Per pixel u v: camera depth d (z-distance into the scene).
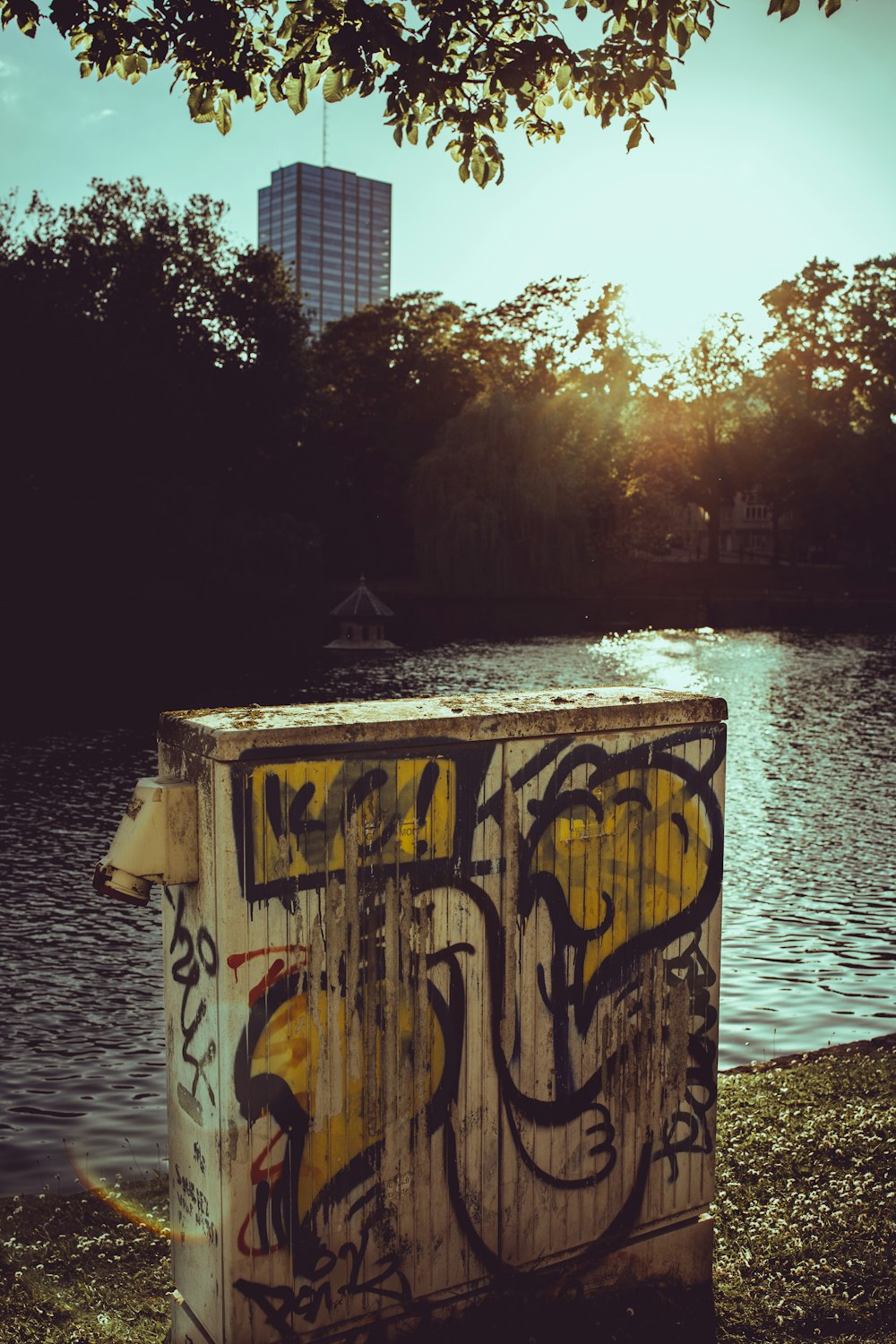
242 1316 3.15
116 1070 8.45
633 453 69.38
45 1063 8.59
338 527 70.62
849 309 72.38
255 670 35.38
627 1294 3.80
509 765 3.46
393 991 3.31
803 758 21.69
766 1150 4.96
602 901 3.68
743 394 77.25
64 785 19.00
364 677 33.62
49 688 31.00
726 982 10.11
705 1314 3.75
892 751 22.42
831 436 71.88
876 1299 3.81
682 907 3.86
